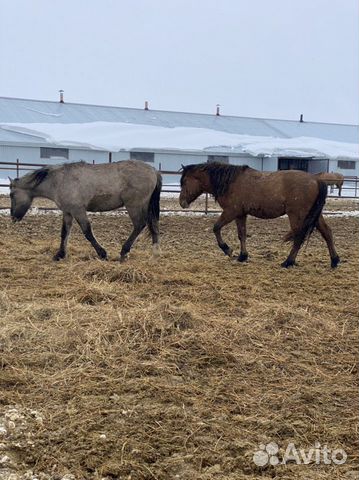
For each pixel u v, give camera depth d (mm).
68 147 33438
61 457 2906
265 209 8070
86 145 33594
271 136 44656
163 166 35594
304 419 3398
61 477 2750
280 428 3283
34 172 8141
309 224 7859
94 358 4141
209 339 4543
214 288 6492
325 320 5297
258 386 3852
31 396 3582
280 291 6516
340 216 17625
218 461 2945
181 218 15367
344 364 4281
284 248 10227
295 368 4168
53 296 5949
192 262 8328
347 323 5254
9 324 4777
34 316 5066
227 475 2828
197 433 3199
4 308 5328
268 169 38469
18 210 8289
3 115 38469
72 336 4508
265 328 4988
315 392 3766
